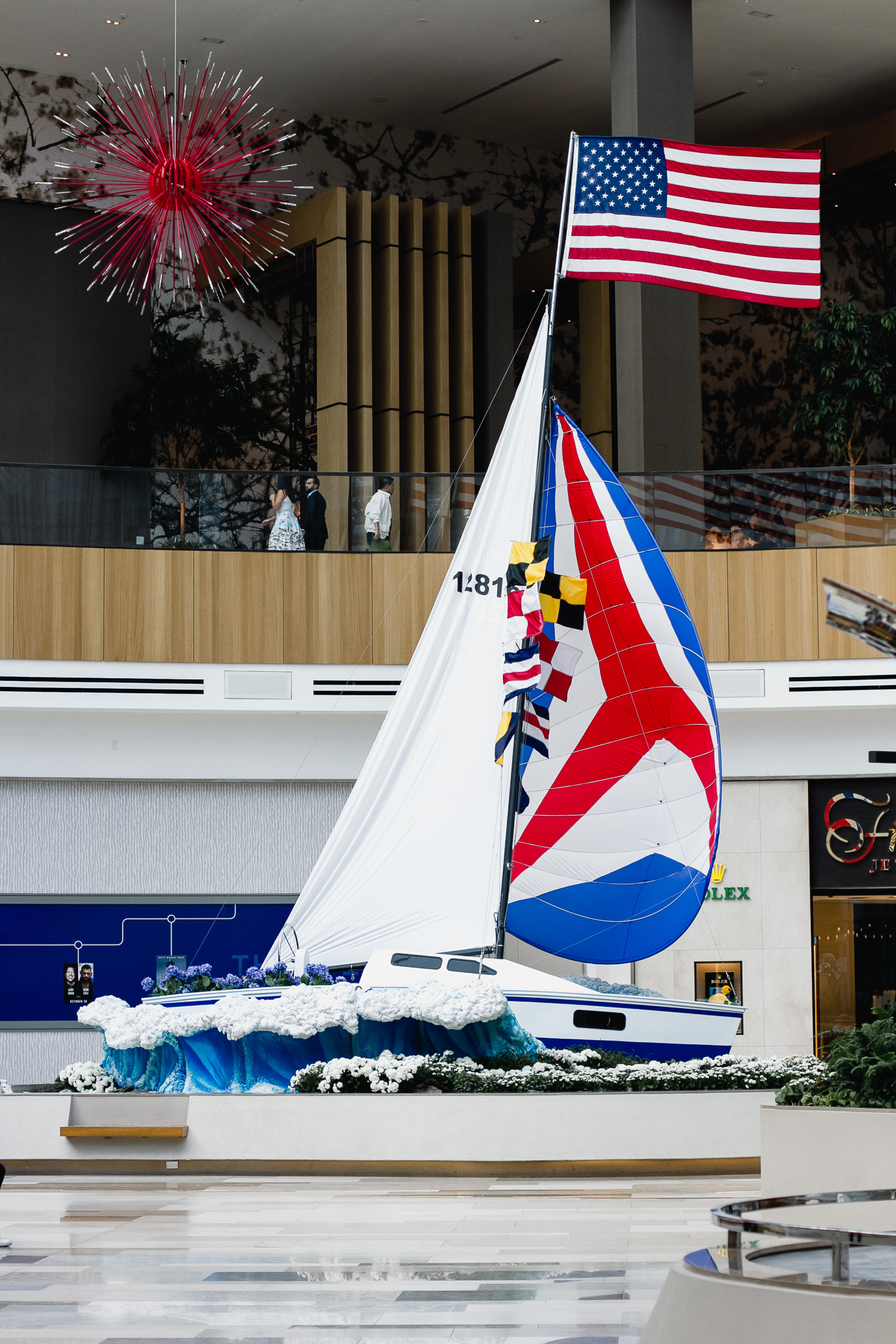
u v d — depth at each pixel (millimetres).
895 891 48250
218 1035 33812
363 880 38906
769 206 38000
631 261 38156
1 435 60062
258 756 49188
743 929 48719
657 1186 28766
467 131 68375
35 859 48281
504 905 37438
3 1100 31547
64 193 61625
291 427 64875
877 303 68312
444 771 39125
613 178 38125
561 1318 17406
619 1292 18781
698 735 38844
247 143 64438
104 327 61969
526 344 71250
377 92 64562
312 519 48750
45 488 47594
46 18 58250
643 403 51875
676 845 38750
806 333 68750
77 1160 31156
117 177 61688
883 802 48625
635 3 54281
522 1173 30047
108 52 60844
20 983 48094
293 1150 30594
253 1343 16344
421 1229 23812
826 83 64562
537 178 70125
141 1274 20281
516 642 37000
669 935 38750
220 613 48125
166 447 62781
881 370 60188
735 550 48312
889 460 65500
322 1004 33031
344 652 48375
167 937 48781
